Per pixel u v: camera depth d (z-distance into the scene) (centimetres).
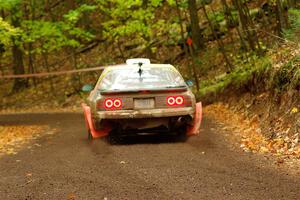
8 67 5612
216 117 2100
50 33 3241
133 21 3366
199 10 4366
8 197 916
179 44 4006
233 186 918
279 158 1164
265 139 1414
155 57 4097
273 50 1994
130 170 1105
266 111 1633
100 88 1548
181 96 1445
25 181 1051
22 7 4609
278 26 2456
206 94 2664
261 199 825
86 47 4978
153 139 1580
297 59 1559
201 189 903
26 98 4444
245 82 2105
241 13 2448
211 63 3438
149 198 856
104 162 1225
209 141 1484
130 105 1429
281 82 1588
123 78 1578
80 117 2859
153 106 1434
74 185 987
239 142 1430
